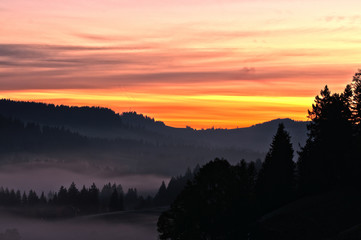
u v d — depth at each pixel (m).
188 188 71.81
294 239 71.25
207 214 70.12
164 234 71.81
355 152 87.69
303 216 78.25
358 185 88.06
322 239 69.38
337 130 90.75
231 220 70.69
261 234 73.56
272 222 78.94
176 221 70.94
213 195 71.00
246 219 71.69
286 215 80.50
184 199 71.25
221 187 71.25
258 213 90.62
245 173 74.44
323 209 79.44
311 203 83.50
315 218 76.69
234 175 72.94
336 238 66.25
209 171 72.00
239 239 70.69
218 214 70.25
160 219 72.38
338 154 90.44
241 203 71.56
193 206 70.38
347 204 79.19
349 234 65.62
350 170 88.81
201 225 70.19
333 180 91.38
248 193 74.25
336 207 78.94
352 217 74.44
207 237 71.25
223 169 72.38
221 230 70.44
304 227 74.38
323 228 73.00
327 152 91.06
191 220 70.06
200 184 71.38
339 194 84.62
